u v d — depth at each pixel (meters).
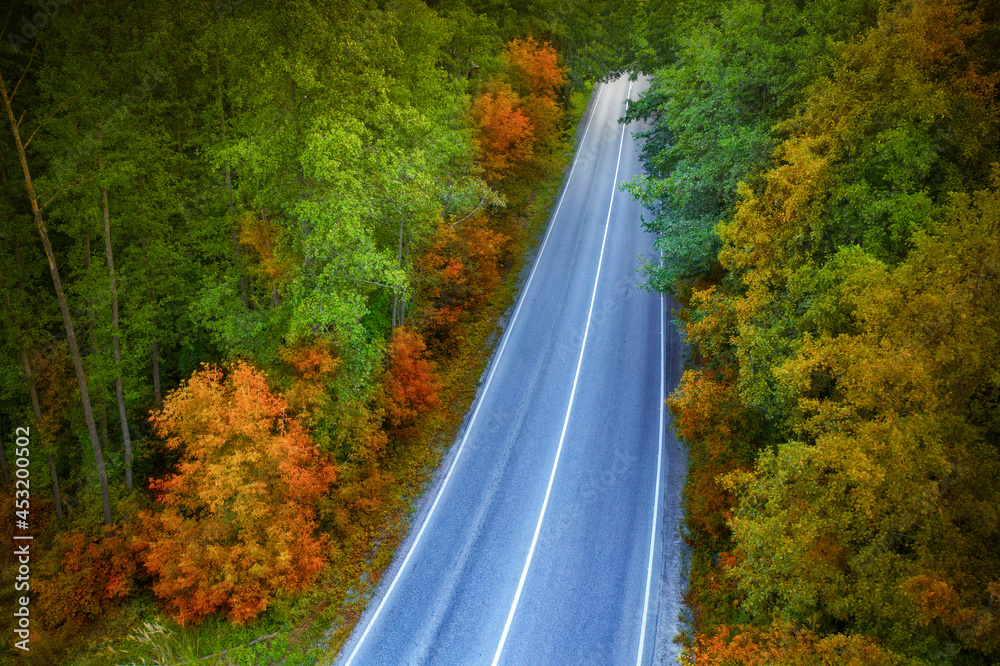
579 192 39.62
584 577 15.85
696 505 16.52
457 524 17.91
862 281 10.77
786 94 15.63
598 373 24.11
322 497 17.19
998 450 10.18
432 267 23.50
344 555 16.92
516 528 17.58
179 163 21.72
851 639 9.44
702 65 17.67
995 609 8.69
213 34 18.67
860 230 12.53
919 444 9.84
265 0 17.34
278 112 17.34
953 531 9.59
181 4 18.50
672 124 18.95
